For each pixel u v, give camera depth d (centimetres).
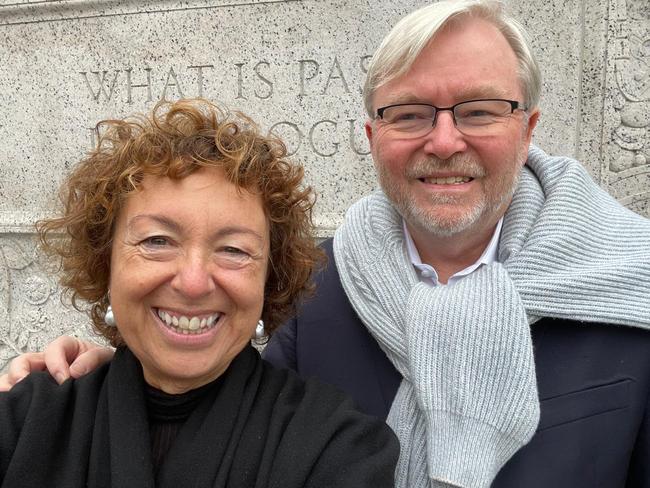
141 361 47
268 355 64
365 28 112
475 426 48
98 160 47
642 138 104
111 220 45
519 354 48
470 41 51
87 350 57
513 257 54
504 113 53
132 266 43
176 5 121
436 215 54
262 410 46
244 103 121
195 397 46
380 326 56
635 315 50
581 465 49
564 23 103
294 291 53
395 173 56
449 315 51
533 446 50
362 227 63
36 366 55
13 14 131
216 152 44
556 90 104
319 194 119
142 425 45
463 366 49
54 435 45
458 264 61
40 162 134
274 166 47
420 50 51
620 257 53
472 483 46
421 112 53
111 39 126
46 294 139
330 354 60
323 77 116
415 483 51
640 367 50
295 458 42
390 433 47
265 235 46
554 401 50
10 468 43
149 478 42
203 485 42
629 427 49
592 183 60
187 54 122
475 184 54
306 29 115
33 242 137
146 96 126
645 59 103
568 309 51
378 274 58
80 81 130
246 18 118
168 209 42
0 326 143
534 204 57
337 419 45
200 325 44
